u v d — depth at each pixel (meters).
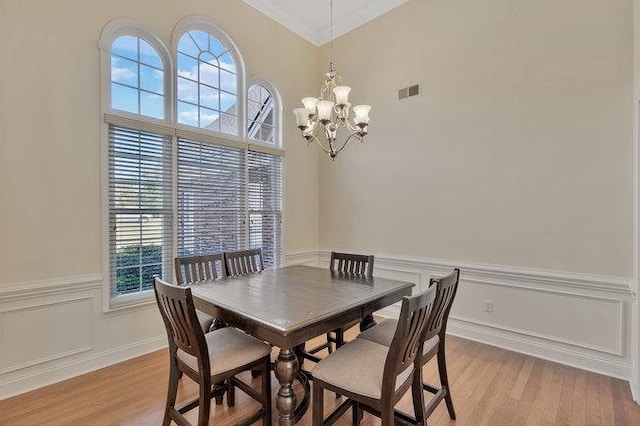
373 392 1.48
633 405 2.12
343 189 4.33
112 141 2.71
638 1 2.26
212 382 1.65
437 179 3.46
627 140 2.44
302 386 2.32
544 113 2.80
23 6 2.28
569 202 2.69
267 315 1.68
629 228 2.44
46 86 2.38
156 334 2.97
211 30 3.44
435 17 3.46
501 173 3.04
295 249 4.32
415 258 3.62
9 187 2.23
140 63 2.90
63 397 2.21
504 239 3.03
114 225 2.73
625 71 2.45
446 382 1.97
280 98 4.13
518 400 2.18
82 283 2.53
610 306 2.51
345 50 4.28
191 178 3.24
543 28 2.80
